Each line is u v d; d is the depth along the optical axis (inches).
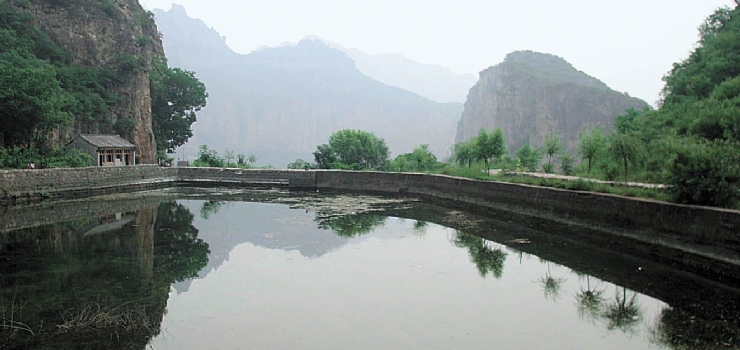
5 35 1400.1
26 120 1151.6
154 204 1053.2
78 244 642.2
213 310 393.4
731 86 955.3
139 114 1784.0
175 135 2170.3
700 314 387.9
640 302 419.5
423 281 478.6
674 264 517.7
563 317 387.9
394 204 1043.3
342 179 1346.0
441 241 661.3
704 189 516.7
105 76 1720.0
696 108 973.2
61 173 1101.7
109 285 460.8
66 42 1706.4
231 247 625.0
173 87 2107.5
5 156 1065.5
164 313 386.0
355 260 557.3
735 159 529.0
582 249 615.8
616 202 611.2
